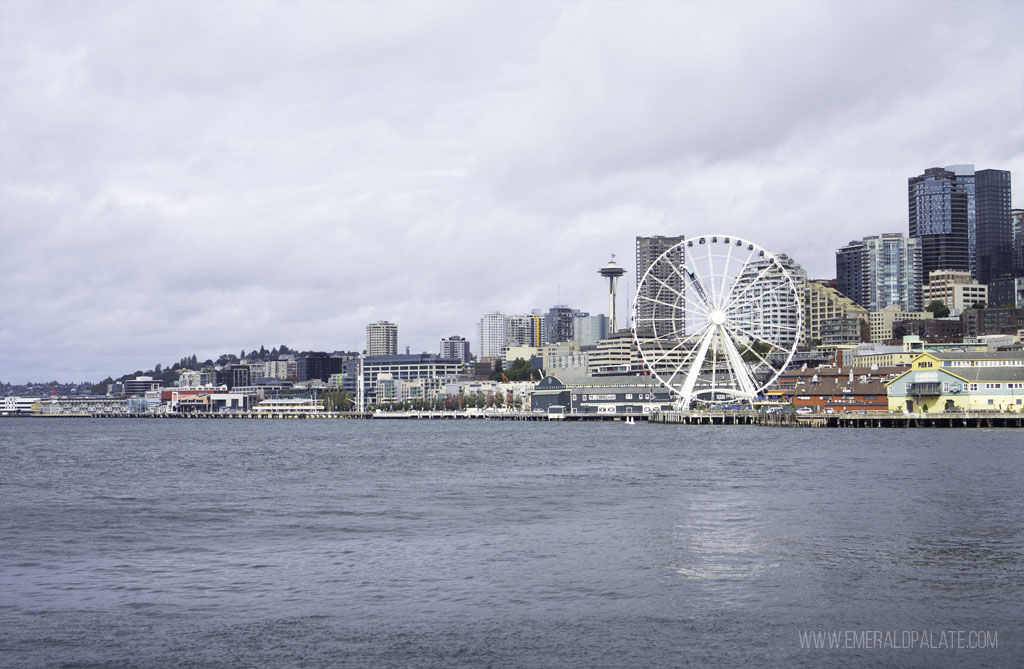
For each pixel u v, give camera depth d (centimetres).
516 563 7506
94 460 19488
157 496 12106
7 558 7956
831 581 6806
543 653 5462
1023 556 7512
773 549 7881
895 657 5372
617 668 5253
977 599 6353
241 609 6322
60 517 10206
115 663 5372
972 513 9488
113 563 7725
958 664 5275
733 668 5241
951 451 17138
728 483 12481
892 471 13462
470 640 5672
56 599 6612
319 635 5784
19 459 19988
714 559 7544
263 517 10050
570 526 9150
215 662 5375
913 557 7506
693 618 6025
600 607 6272
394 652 5494
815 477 12938
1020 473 12988
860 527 8794
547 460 17125
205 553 8088
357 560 7706
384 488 12656
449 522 9506
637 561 7512
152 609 6347
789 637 5678
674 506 10381
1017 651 5441
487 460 17512
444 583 6906
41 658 5453
